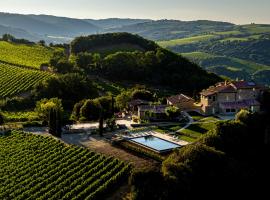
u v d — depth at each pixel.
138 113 118.62
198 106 124.75
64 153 85.06
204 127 105.00
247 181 80.25
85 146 90.81
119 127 107.06
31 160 82.75
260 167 87.69
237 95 120.69
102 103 127.06
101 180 72.94
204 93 122.25
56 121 98.94
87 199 67.25
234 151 88.31
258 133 97.25
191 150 77.12
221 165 77.62
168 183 67.62
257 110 118.31
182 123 110.00
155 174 69.00
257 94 122.50
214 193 73.06
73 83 158.88
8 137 97.50
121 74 198.50
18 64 198.88
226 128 91.19
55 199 67.62
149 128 105.38
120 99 135.38
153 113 113.25
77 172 75.88
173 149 86.75
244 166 84.25
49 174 76.00
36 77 170.88
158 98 144.25
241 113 99.56
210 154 77.75
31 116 127.19
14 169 78.62
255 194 79.81
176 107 117.38
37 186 71.31
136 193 66.81
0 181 74.31
